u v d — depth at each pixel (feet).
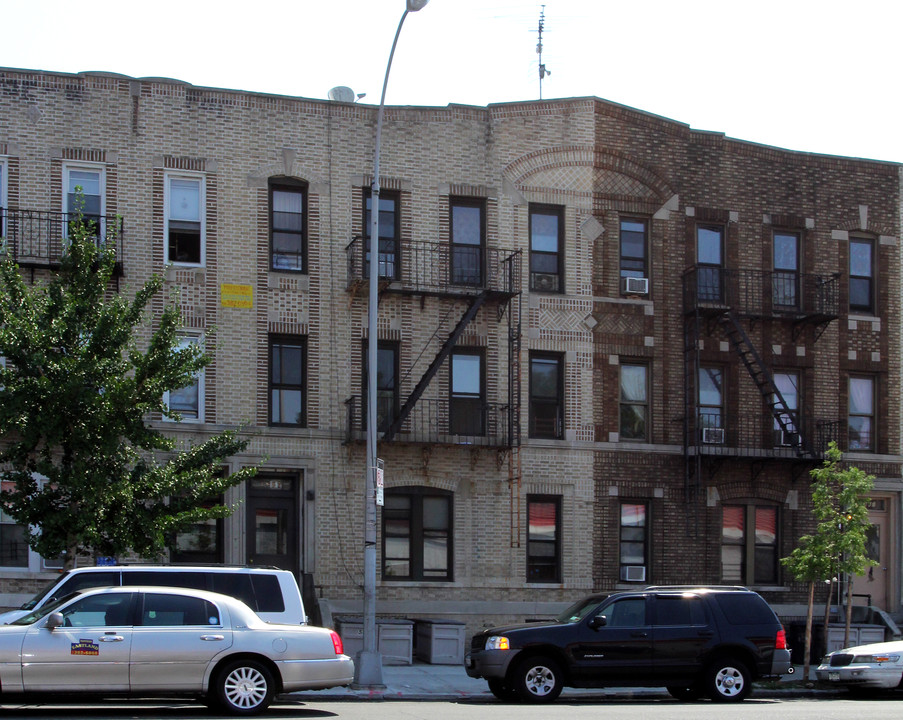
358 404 87.45
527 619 89.30
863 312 100.83
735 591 64.69
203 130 86.99
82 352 65.36
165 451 74.90
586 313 93.30
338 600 85.87
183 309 85.10
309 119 89.20
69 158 83.97
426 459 88.38
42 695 48.06
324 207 88.79
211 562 84.89
